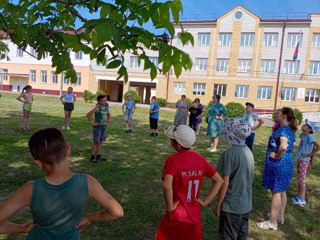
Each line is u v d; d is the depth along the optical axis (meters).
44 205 1.64
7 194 4.92
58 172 1.70
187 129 2.71
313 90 33.25
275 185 4.22
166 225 2.66
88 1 2.33
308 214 5.06
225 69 35.72
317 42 32.78
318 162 9.48
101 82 41.44
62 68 2.48
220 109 9.47
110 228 4.03
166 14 1.63
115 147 9.25
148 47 1.95
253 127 8.16
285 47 33.62
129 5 1.83
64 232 1.68
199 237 2.70
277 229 4.39
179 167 2.61
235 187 3.03
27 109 10.56
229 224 3.02
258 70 34.50
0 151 7.61
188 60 1.80
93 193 1.75
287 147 4.09
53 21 2.61
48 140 1.68
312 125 5.31
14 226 1.73
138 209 4.68
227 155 3.04
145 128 14.20
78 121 14.32
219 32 35.53
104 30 1.47
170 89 37.66
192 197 2.66
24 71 43.41
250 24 34.41
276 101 34.12
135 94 34.38
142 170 6.86
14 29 2.36
